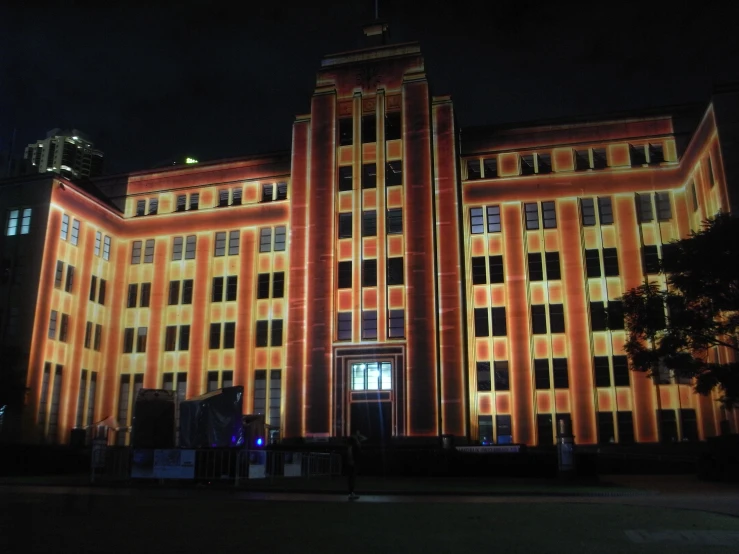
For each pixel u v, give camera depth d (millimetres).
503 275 47156
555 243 47062
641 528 12641
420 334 44562
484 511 15758
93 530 12188
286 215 52156
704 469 27984
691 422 42375
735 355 36406
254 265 51906
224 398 28016
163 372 51688
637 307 29875
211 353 51125
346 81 51344
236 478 24375
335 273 47344
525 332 45844
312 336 46531
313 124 50844
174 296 53156
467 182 49188
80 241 51344
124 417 51438
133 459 26156
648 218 46250
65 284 49375
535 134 49781
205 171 55719
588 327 45188
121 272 54750
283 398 48000
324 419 44844
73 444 44000
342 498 20266
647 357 29219
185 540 11086
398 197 48031
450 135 48312
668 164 46750
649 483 26250
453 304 45062
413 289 45406
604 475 34125
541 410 44469
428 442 42125
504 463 33250
